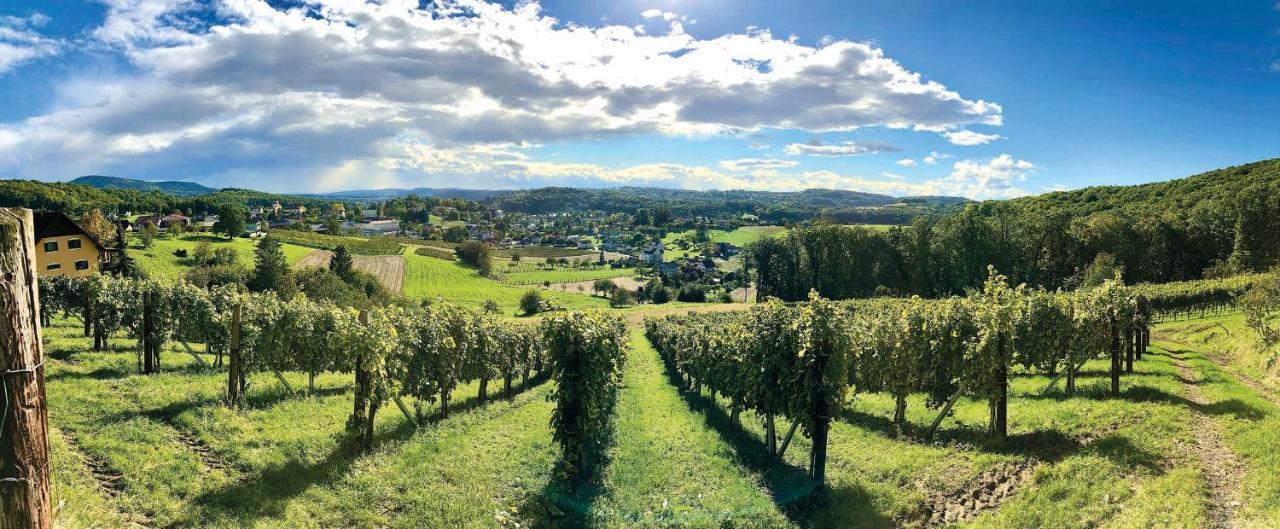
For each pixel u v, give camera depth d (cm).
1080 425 1541
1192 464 1228
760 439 2014
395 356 1777
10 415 392
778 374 1673
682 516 1338
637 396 2903
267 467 1288
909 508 1265
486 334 2500
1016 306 2200
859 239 9856
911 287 9412
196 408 1596
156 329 2319
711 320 4453
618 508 1387
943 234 8944
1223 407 1594
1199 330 3981
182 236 11369
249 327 2159
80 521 918
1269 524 966
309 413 1803
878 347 2148
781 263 10794
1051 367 2339
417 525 1137
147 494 1068
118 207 13900
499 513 1234
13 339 392
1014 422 1708
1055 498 1179
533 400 2670
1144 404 1659
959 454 1517
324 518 1113
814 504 1400
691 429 2159
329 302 2481
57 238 5609
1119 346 1934
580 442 1598
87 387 1734
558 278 14750
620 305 11275
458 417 2070
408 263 13138
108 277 3055
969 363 1669
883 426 1972
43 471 414
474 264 14450
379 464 1413
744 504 1413
